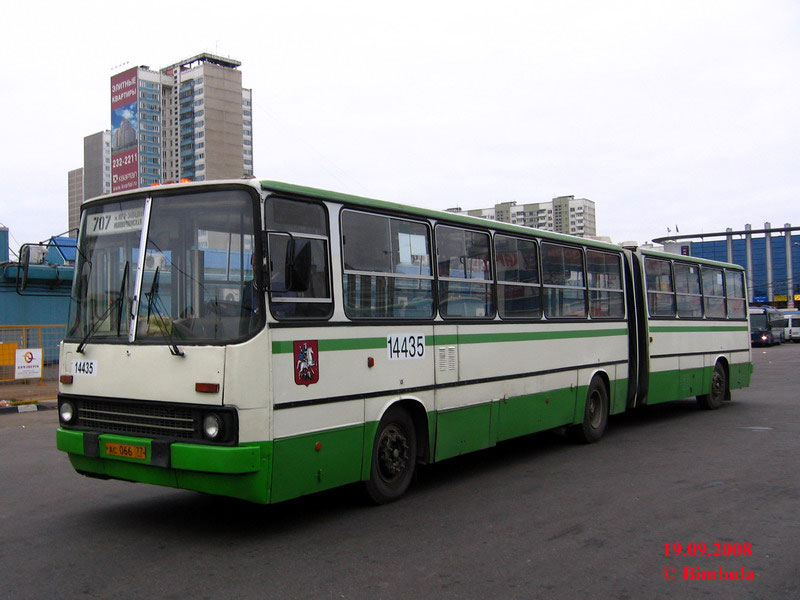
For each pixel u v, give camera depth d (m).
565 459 9.75
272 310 5.94
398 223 7.50
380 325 7.09
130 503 7.33
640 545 5.98
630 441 11.19
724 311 15.47
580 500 7.48
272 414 5.85
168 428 5.95
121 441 6.09
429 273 7.88
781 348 42.59
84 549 5.83
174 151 102.38
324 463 6.39
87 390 6.46
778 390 18.86
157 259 6.24
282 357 5.98
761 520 6.71
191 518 6.77
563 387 10.23
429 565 5.48
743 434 11.71
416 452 7.76
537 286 9.80
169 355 5.95
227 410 5.67
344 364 6.64
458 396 8.17
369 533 6.30
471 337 8.42
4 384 18.47
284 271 6.07
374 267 7.12
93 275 6.65
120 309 6.36
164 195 6.34
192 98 99.88
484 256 8.81
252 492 5.74
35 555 5.68
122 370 6.21
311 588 4.98
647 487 8.04
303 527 6.49
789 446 10.55
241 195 6.00
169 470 5.91
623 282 12.00
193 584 5.05
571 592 4.95
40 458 9.76
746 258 81.38
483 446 8.59
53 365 19.83
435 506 7.25
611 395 11.49
